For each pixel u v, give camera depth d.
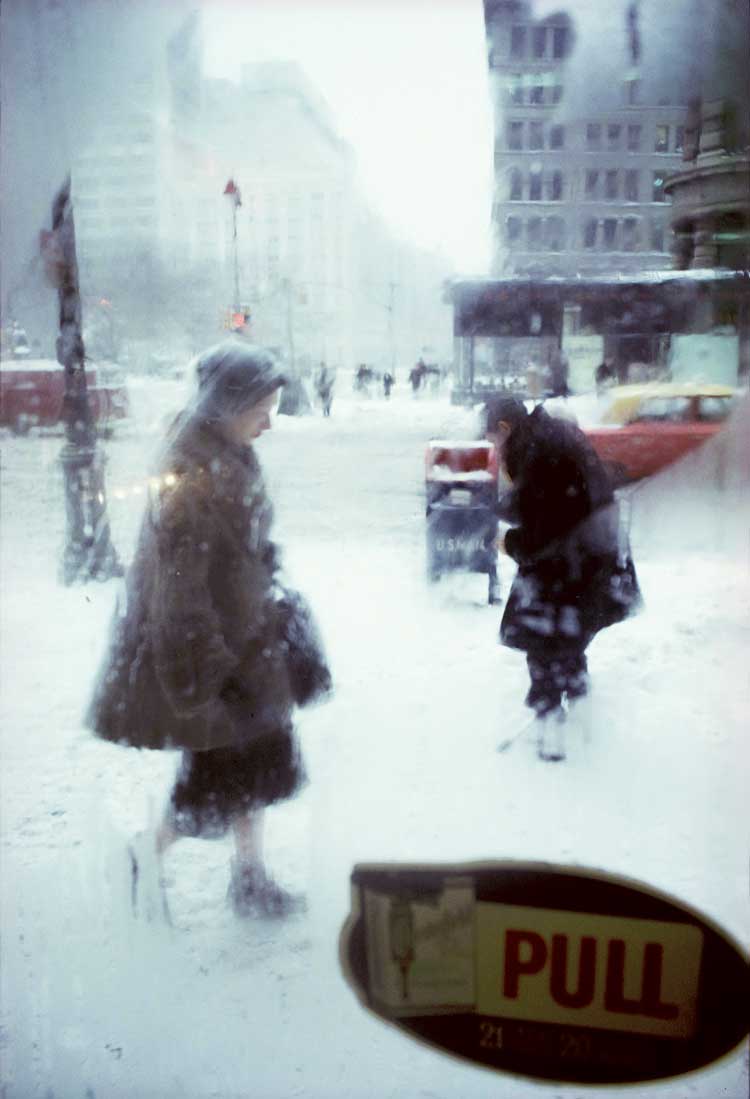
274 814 2.38
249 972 1.90
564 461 3.08
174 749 2.18
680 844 2.06
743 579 4.42
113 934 2.05
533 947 1.24
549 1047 1.26
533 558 3.08
